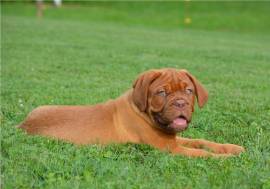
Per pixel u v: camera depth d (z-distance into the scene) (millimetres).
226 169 6551
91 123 7598
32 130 7891
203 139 8258
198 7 45312
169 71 7262
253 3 46875
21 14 39688
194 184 6047
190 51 21703
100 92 12016
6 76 13961
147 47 22422
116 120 7539
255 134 8672
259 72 16844
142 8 45031
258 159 7023
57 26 29906
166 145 7383
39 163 6531
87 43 22734
